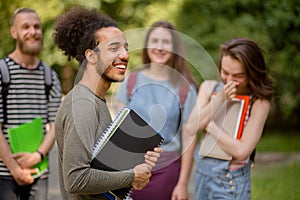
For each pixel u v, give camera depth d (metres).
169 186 3.62
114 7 8.76
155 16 8.80
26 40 3.79
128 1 8.71
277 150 12.84
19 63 3.82
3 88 3.75
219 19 9.45
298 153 12.37
